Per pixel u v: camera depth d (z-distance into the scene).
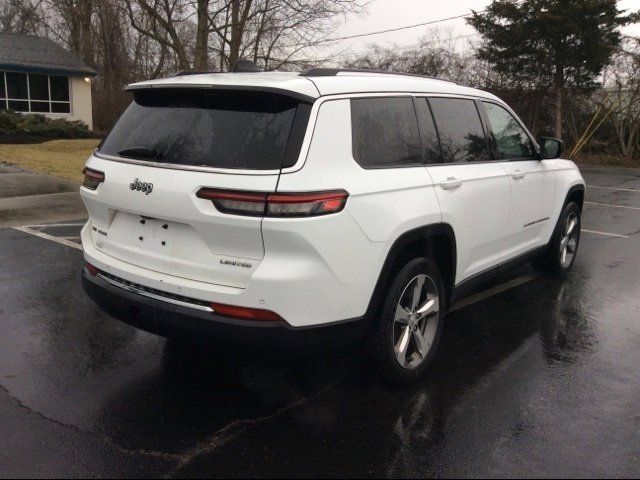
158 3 18.83
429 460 3.00
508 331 4.80
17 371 3.87
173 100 3.49
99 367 3.96
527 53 27.45
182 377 3.84
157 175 3.22
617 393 3.74
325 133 3.15
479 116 4.64
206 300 3.10
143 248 3.39
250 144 3.06
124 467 2.89
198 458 2.98
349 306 3.24
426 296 3.90
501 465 2.97
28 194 11.27
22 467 2.86
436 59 32.25
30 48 24.94
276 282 2.95
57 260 6.55
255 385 3.75
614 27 26.81
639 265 7.05
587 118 28.92
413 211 3.55
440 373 3.99
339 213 3.08
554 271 6.23
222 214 2.97
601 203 12.63
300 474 2.87
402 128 3.77
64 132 23.12
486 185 4.39
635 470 2.94
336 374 3.93
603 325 4.97
